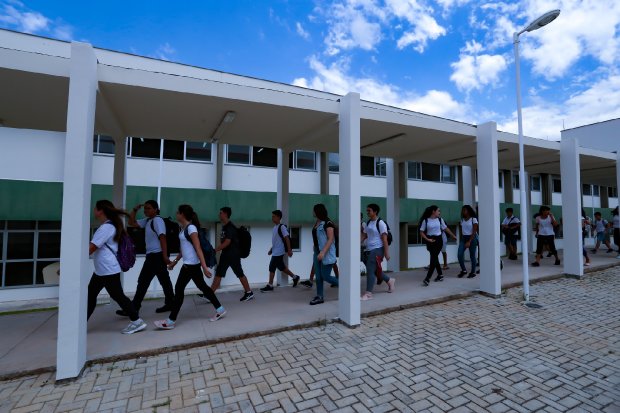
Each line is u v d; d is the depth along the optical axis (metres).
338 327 4.75
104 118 5.20
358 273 4.80
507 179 20.88
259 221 14.87
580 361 3.69
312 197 15.55
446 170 20.22
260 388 3.11
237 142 7.26
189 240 4.61
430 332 4.55
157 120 5.54
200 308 5.56
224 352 3.89
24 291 12.30
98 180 12.62
